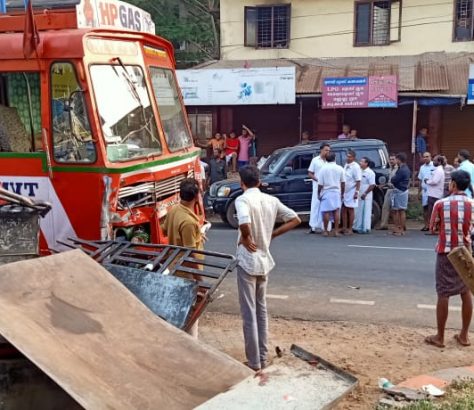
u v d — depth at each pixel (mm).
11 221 4469
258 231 5508
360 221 13102
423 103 18641
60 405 3500
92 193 6031
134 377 3178
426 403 4609
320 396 2887
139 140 6758
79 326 3459
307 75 20359
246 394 2906
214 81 19812
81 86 5980
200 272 4730
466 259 4422
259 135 22688
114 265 4797
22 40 6098
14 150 6336
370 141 14070
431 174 13891
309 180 13680
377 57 21344
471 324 7035
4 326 3148
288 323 7062
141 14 7691
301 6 21875
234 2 22438
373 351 6195
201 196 8289
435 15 20781
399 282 8805
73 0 6461
